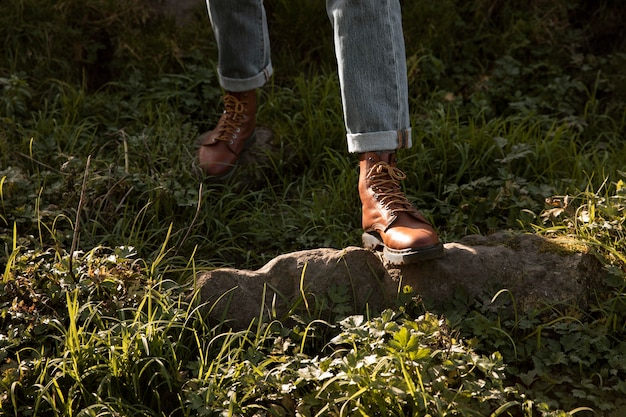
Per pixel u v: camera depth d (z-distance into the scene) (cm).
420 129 389
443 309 275
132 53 442
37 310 264
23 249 301
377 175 290
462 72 450
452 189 352
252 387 241
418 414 229
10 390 242
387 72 288
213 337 269
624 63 442
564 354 255
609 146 399
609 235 296
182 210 346
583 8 487
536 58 457
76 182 337
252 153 387
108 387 243
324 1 463
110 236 319
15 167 346
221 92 429
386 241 281
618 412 242
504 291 275
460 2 480
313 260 286
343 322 261
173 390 249
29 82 428
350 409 234
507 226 332
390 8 288
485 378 247
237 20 345
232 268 303
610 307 272
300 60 459
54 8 445
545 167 374
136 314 257
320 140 395
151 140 384
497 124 396
